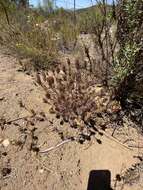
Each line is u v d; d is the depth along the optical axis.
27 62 1.10
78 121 0.90
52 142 0.84
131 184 0.78
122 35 0.94
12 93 0.95
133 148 0.86
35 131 0.85
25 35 1.23
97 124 0.90
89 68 1.07
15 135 0.83
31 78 1.04
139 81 0.94
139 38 0.87
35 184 0.75
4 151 0.80
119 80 0.93
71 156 0.81
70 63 1.10
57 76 1.04
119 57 0.94
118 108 0.95
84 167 0.80
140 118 0.94
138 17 0.87
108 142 0.86
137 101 0.97
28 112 0.90
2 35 1.24
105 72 1.01
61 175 0.77
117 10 0.93
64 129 0.87
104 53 1.06
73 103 0.91
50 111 0.91
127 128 0.91
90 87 0.98
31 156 0.80
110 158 0.83
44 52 1.14
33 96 0.96
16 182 0.74
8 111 0.89
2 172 0.75
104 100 0.94
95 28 1.08
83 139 0.86
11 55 1.16
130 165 0.82
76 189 0.75
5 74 1.04
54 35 1.28
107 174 0.79
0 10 1.47
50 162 0.79
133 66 0.89
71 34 1.33
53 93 0.97
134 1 0.86
